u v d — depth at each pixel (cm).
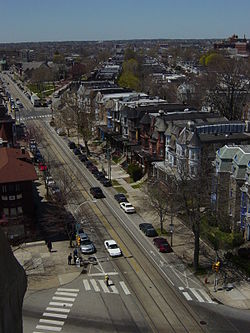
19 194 6066
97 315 4300
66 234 6319
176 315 4300
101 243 6062
